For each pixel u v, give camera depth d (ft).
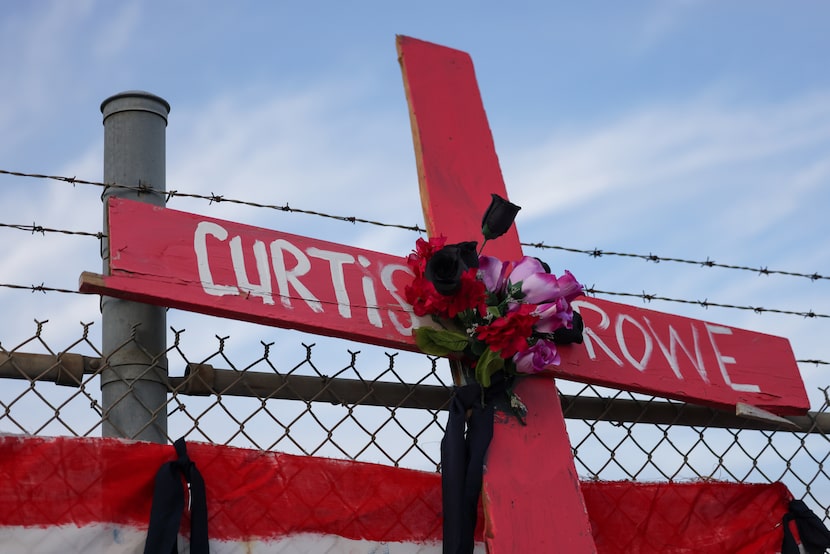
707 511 11.87
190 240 10.07
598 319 11.87
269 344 10.36
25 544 8.72
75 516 8.95
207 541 9.12
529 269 10.80
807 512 12.12
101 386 9.92
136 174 10.74
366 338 10.46
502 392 10.66
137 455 9.33
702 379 12.09
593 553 10.20
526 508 10.16
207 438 9.89
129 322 10.09
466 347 10.54
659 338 12.11
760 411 12.00
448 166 11.94
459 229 11.62
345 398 10.73
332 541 9.86
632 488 11.63
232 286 10.04
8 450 8.91
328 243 10.86
